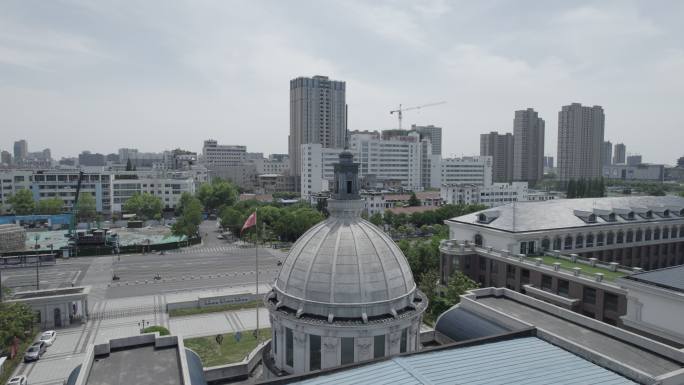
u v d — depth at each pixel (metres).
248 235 183.88
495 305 57.84
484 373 34.09
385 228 191.00
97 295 108.31
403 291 43.28
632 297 62.12
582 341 45.88
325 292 40.91
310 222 170.12
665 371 39.31
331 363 40.03
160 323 90.62
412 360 36.19
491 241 100.81
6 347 71.56
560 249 101.00
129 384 36.06
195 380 39.16
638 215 114.44
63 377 68.62
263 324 90.38
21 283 118.88
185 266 137.88
